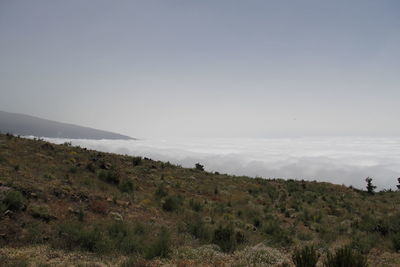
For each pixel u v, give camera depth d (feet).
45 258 28.27
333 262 27.14
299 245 42.09
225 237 40.27
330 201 82.28
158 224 44.65
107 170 68.03
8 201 36.47
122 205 48.98
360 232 52.80
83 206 43.83
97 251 31.86
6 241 30.94
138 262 28.50
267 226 51.93
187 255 32.91
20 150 64.39
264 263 30.94
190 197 67.26
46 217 37.01
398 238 44.19
